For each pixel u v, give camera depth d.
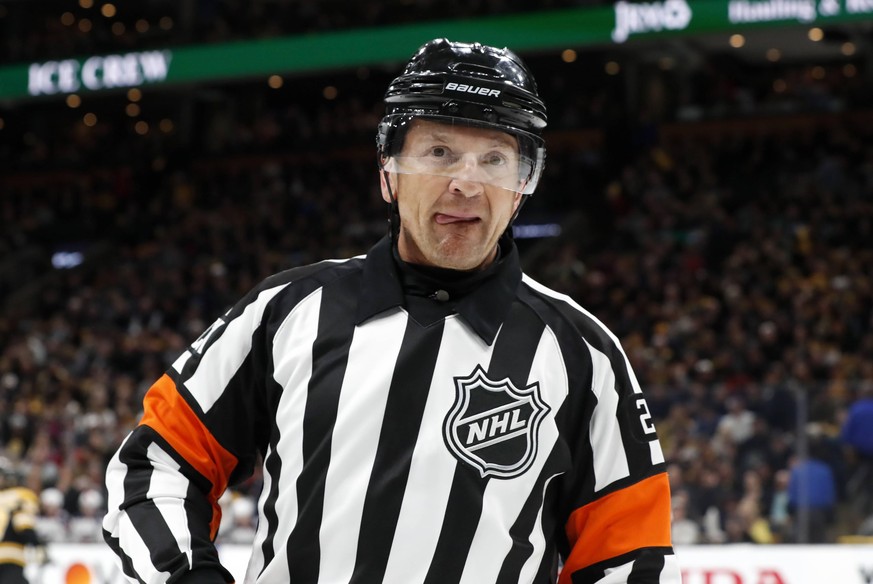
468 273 4.14
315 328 4.12
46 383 30.48
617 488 4.17
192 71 41.34
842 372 25.16
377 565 3.83
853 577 15.48
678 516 16.41
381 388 3.96
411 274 4.14
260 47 40.75
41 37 46.94
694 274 33.12
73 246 47.47
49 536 18.47
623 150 44.38
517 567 3.93
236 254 41.31
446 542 3.84
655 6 35.28
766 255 33.50
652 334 30.78
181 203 46.91
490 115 3.99
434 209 4.02
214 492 4.28
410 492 3.86
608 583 4.16
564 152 45.66
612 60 46.41
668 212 38.09
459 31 38.22
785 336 28.42
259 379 4.19
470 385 3.98
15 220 49.16
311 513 3.91
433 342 4.02
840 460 16.02
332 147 48.25
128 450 4.21
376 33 39.47
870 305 29.58
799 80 45.28
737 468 16.38
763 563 15.73
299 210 44.28
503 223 4.13
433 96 4.01
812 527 15.97
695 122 44.41
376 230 41.62
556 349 4.13
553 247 39.78
